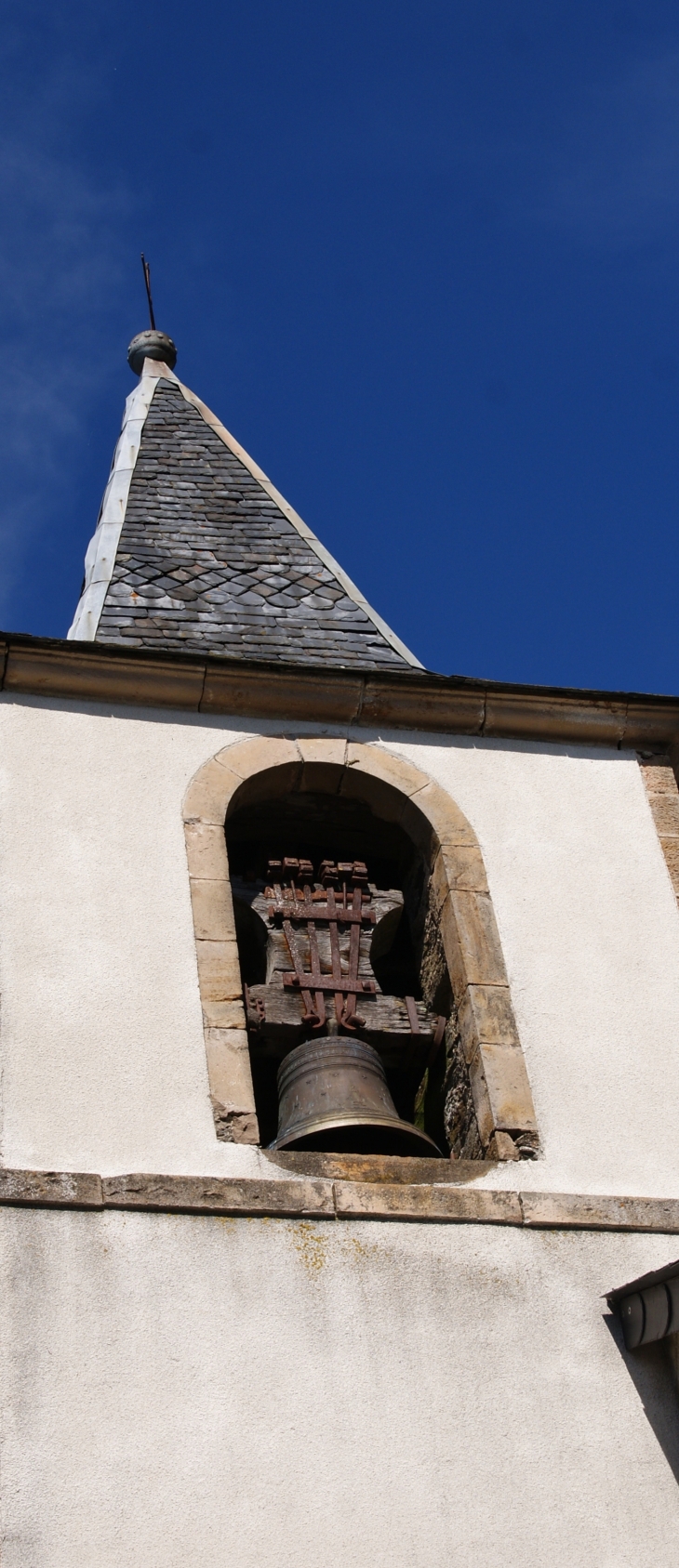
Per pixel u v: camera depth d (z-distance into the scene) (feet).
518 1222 25.46
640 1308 24.43
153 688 30.96
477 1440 23.17
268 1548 21.63
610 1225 25.72
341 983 29.25
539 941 29.27
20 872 27.99
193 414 43.01
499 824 30.78
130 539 37.37
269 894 30.32
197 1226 24.38
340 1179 25.35
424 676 31.89
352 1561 21.74
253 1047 28.73
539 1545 22.35
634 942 29.60
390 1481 22.53
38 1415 22.18
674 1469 23.45
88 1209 24.21
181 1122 25.59
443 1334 24.09
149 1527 21.52
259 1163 25.35
